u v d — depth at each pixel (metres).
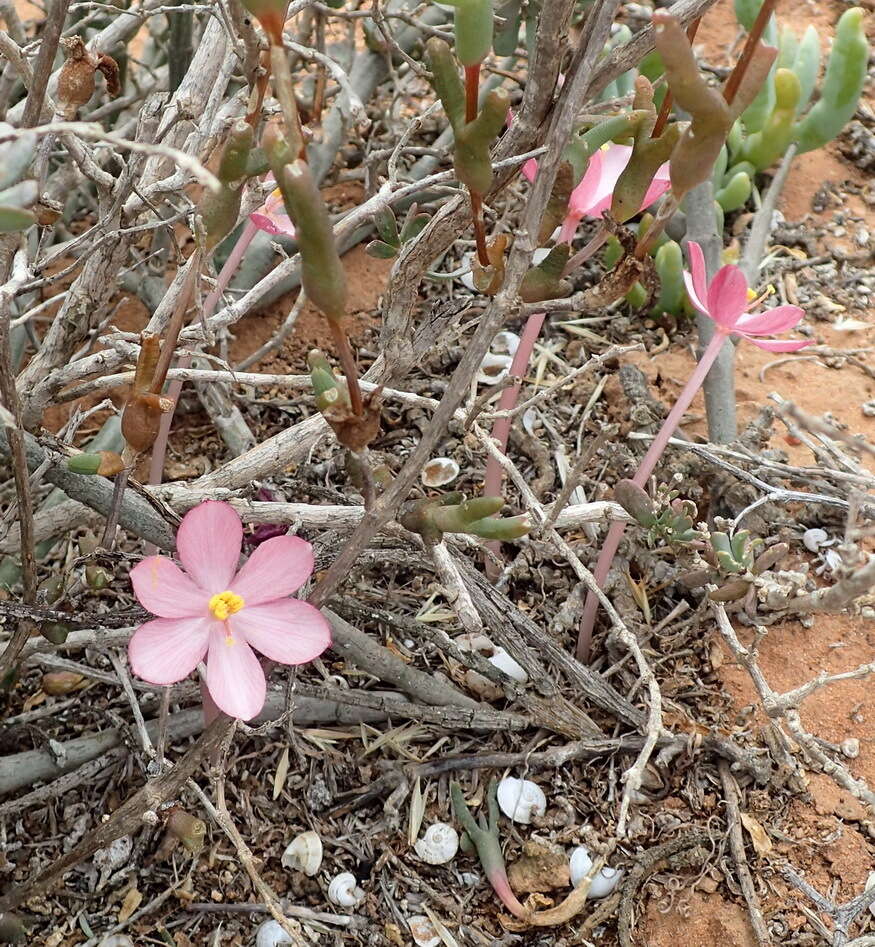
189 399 0.41
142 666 0.22
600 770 0.32
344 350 0.18
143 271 0.43
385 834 0.31
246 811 0.31
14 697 0.33
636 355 0.43
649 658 0.34
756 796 0.31
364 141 0.50
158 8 0.31
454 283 0.46
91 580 0.26
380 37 0.45
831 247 0.48
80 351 0.35
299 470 0.38
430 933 0.29
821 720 0.32
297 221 0.16
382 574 0.36
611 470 0.39
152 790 0.24
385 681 0.33
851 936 0.28
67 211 0.47
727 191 0.46
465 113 0.19
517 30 0.38
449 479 0.36
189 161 0.16
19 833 0.31
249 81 0.21
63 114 0.24
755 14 0.47
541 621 0.35
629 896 0.29
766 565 0.28
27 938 0.29
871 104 0.54
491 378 0.42
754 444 0.38
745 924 0.29
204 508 0.22
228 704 0.22
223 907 0.29
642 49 0.24
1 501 0.36
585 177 0.28
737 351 0.44
